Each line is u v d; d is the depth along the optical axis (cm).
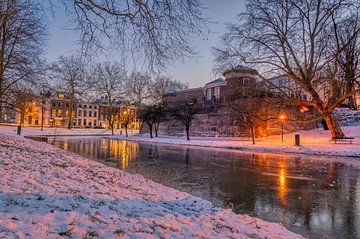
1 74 1619
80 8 561
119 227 317
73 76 4244
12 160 772
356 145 2067
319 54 2189
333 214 573
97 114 8300
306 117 3666
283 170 1160
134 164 1327
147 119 4109
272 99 2780
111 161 1434
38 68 1855
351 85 2300
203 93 5284
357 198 702
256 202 661
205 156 1722
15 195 379
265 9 2222
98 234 281
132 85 5425
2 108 2028
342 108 4094
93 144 2691
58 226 287
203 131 4056
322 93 3797
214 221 449
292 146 2152
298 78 2323
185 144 2809
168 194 648
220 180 936
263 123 3312
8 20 1409
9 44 1667
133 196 541
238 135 3528
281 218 547
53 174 639
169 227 360
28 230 261
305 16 2164
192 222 414
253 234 404
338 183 888
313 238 449
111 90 5362
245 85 2734
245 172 1104
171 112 4309
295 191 777
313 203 655
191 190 784
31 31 1700
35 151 1209
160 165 1298
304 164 1354
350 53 2181
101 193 511
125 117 5572
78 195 449
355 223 520
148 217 393
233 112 3509
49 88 2014
